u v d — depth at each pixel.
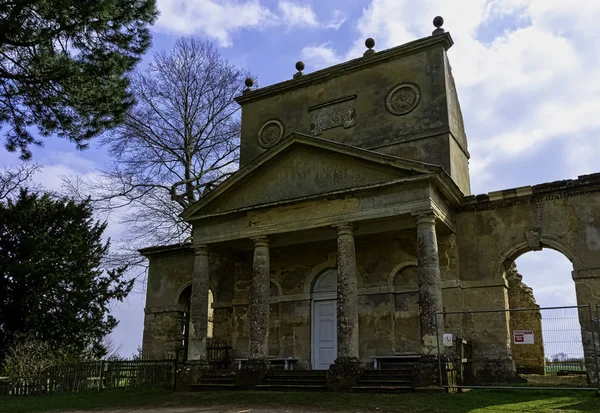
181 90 32.00
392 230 19.92
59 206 28.27
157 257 27.34
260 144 25.05
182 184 31.53
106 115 15.90
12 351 23.80
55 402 17.78
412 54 22.25
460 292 18.88
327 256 21.91
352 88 23.25
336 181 18.83
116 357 26.39
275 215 19.66
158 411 14.63
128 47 15.54
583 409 11.98
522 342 15.05
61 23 13.98
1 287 25.17
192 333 20.08
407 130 21.41
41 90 14.95
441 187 17.81
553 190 18.31
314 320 21.69
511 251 18.61
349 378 16.38
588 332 16.83
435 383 15.14
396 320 19.95
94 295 27.70
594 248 17.36
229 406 14.84
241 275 23.95
